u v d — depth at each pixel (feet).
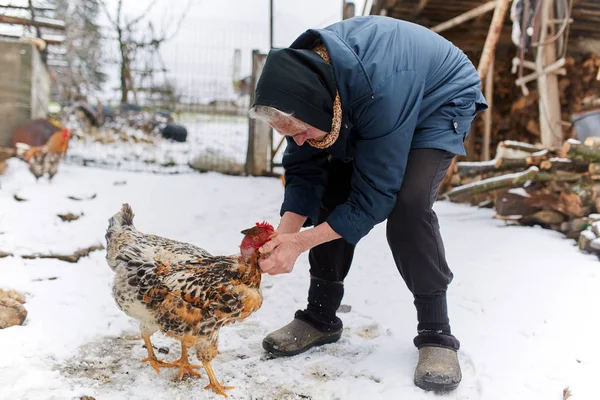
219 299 8.23
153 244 9.65
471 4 27.04
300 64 7.68
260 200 22.44
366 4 29.68
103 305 11.77
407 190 8.56
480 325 10.94
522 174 18.17
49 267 13.58
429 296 9.04
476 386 8.75
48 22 30.07
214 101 31.55
